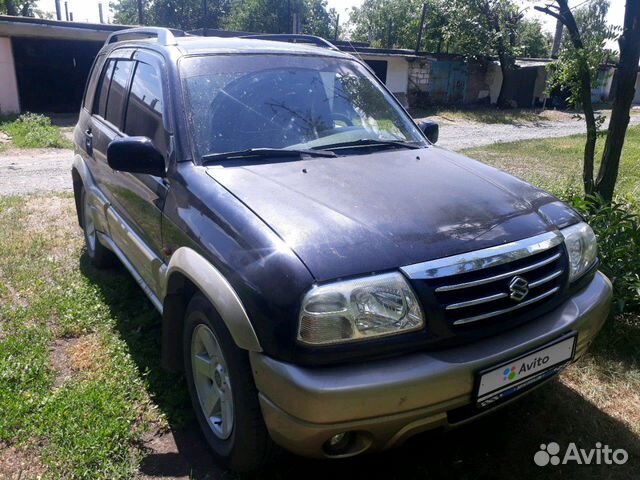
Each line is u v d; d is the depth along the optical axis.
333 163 2.81
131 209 3.33
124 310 3.86
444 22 28.17
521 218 2.44
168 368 2.81
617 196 5.84
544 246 2.32
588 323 2.44
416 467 2.53
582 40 5.15
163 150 2.89
